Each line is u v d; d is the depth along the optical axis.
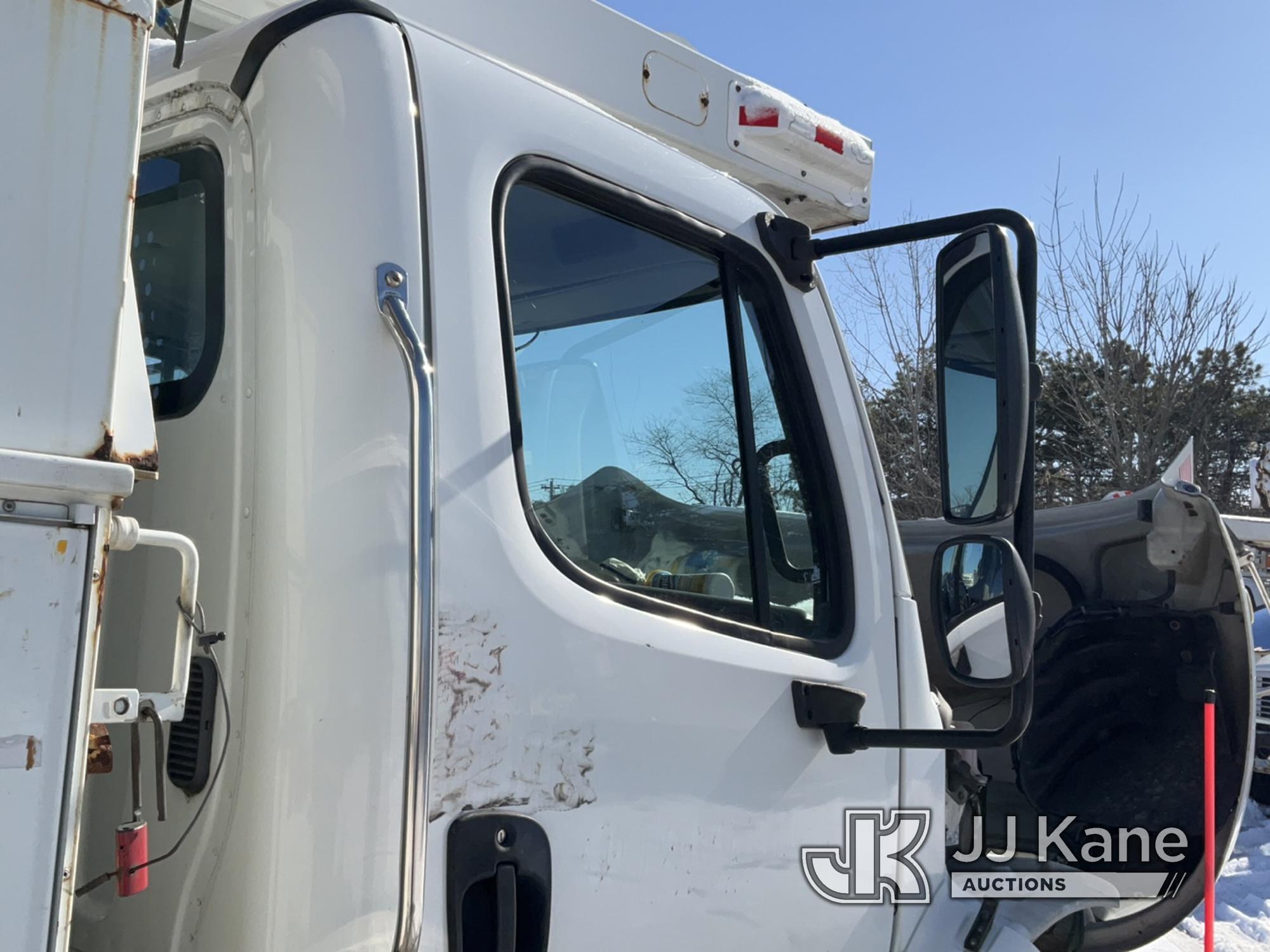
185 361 1.75
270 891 1.45
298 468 1.54
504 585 1.61
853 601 2.23
